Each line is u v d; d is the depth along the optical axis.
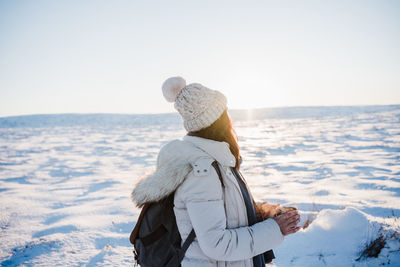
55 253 2.92
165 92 1.27
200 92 1.15
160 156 1.22
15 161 10.55
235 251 0.98
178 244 1.10
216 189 1.02
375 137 13.41
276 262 2.46
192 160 1.09
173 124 36.09
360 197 4.51
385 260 2.28
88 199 5.18
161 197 1.08
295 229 1.14
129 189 5.85
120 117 54.72
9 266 2.70
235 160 1.22
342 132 16.62
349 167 7.07
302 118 39.97
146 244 1.14
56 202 5.07
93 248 3.04
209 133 1.17
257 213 1.25
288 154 10.12
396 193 4.61
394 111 40.22
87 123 43.62
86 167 9.01
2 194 5.71
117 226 3.69
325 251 2.54
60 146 15.76
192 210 0.99
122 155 11.73
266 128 24.27
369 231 2.67
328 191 4.98
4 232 3.65
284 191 5.18
